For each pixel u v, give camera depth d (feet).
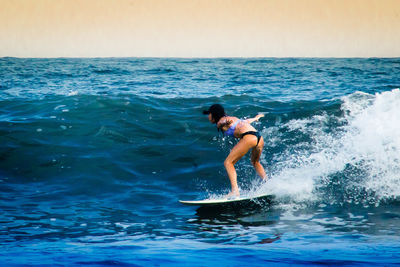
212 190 76.79
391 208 65.87
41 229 56.34
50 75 343.87
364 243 47.93
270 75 344.69
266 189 75.41
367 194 71.87
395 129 93.61
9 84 259.80
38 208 65.57
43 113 117.80
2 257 41.34
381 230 55.42
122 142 98.32
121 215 63.41
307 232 55.01
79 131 103.50
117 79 305.94
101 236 53.52
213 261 39.14
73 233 54.85
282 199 71.10
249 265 37.81
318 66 488.44
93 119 111.55
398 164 80.38
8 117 116.47
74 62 591.78
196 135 103.50
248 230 56.44
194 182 80.38
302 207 67.46
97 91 216.95
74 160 87.97
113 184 77.82
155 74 360.48
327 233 54.29
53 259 40.22
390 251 42.80
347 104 120.37
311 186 75.82
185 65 515.50
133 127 107.24
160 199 71.56
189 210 66.28
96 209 65.92
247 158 90.63
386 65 502.38
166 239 52.01
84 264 38.06
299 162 86.84
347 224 58.59
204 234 54.65
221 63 570.87
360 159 84.28
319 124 107.45
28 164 85.76
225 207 67.62
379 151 85.76
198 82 277.44
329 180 77.77
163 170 85.56
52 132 102.53
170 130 106.52
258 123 112.06
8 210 64.08
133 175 82.48
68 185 76.79
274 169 84.69
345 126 103.96
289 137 101.19
